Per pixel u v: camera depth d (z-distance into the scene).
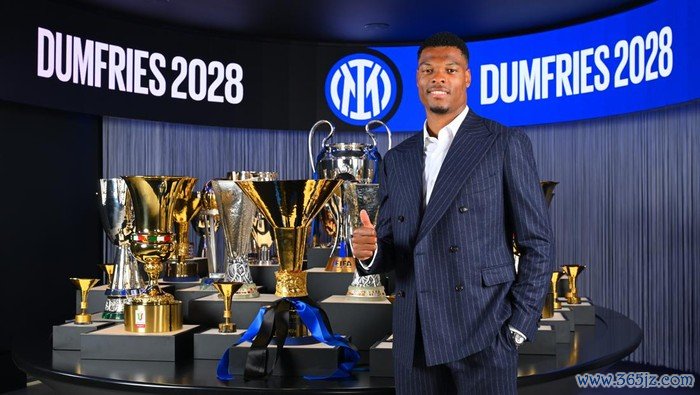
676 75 4.64
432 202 1.73
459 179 1.72
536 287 1.69
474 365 1.68
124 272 2.75
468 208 1.71
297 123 6.07
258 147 6.10
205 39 5.78
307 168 6.18
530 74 5.67
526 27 5.73
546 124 5.71
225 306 2.36
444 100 1.79
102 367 2.20
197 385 1.96
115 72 5.29
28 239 4.91
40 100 4.79
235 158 6.03
